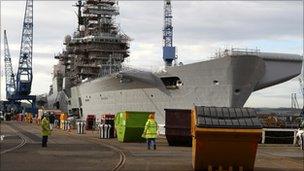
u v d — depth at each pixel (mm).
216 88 45344
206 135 17266
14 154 23500
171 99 49812
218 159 17703
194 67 46688
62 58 87062
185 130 33031
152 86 51469
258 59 43844
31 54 114562
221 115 17781
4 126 68438
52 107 97562
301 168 19672
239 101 44938
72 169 17406
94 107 66062
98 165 19000
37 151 25672
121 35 75188
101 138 41875
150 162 20891
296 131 38438
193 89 47344
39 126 69750
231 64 43375
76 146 30438
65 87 82562
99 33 73750
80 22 80125
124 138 37312
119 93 57250
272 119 48500
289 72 47562
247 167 17891
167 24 75812
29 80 114688
